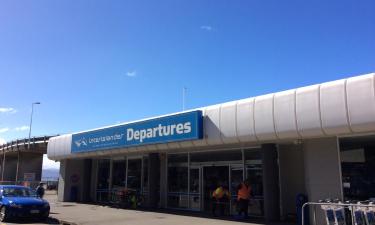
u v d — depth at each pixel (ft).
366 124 40.81
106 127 78.38
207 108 57.62
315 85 45.70
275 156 55.26
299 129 46.34
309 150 48.70
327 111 43.98
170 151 73.05
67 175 96.53
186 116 59.06
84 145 85.56
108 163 93.20
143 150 70.64
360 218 39.47
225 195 62.28
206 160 68.28
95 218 59.57
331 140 46.88
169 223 52.65
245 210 56.65
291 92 47.75
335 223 40.73
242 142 54.44
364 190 44.32
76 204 85.87
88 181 95.55
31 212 56.65
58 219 58.80
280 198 55.88
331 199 44.32
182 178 72.38
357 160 45.27
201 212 66.13
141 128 68.13
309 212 47.96
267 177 54.34
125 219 57.93
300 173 55.88
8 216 55.88
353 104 41.93
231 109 54.13
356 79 42.11
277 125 48.55
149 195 75.25
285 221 53.21
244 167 61.62
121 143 73.10
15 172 223.92
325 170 46.96
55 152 97.35
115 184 90.02
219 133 55.16
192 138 57.62
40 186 74.74
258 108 50.90
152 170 75.46
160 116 64.44
